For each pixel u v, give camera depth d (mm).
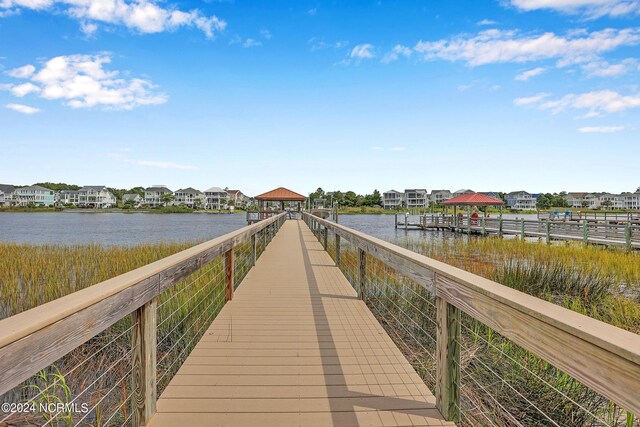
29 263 9641
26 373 1022
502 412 2613
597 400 2670
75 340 1259
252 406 2135
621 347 868
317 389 2338
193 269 2672
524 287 6828
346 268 6918
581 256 11016
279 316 3838
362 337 3238
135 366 1922
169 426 1926
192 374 2531
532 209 90000
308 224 19578
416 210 86312
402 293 5543
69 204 92625
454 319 1984
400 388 2357
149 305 1948
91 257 11031
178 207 91562
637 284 7656
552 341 1123
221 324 3580
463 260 10844
